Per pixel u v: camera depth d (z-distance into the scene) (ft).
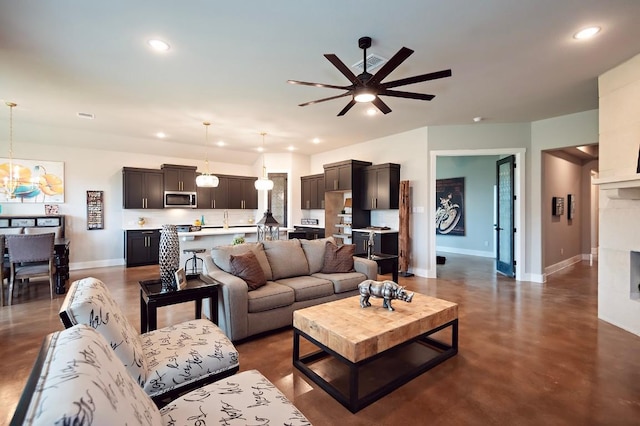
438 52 9.74
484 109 15.16
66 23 8.21
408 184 19.03
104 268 21.13
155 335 6.46
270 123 17.66
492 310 12.40
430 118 16.70
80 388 2.32
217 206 25.94
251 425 3.91
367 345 6.50
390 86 8.95
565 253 22.24
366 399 6.51
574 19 8.02
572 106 14.71
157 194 23.17
